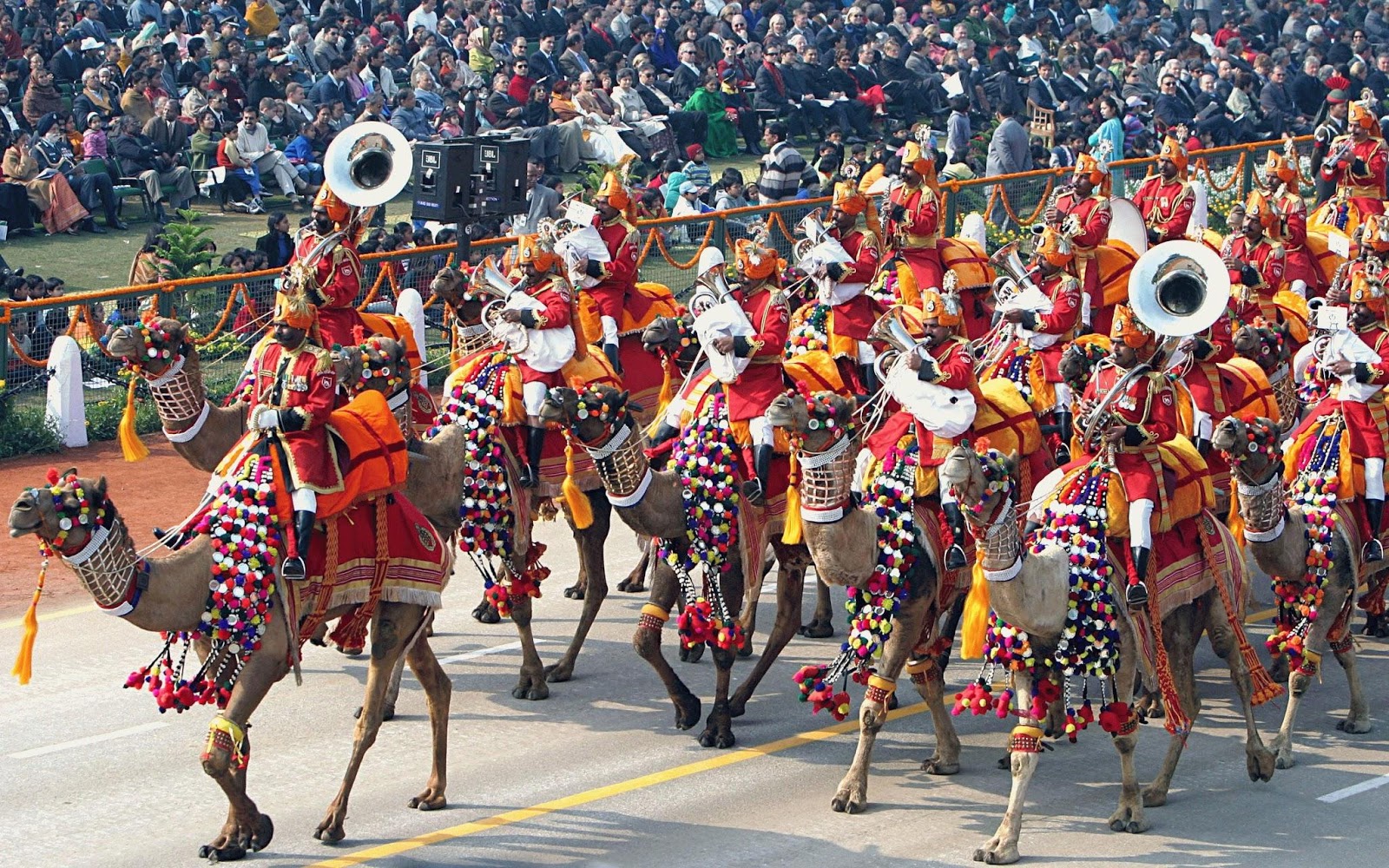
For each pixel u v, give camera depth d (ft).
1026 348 66.85
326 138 138.72
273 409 48.73
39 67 132.87
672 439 59.36
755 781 53.83
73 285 112.37
